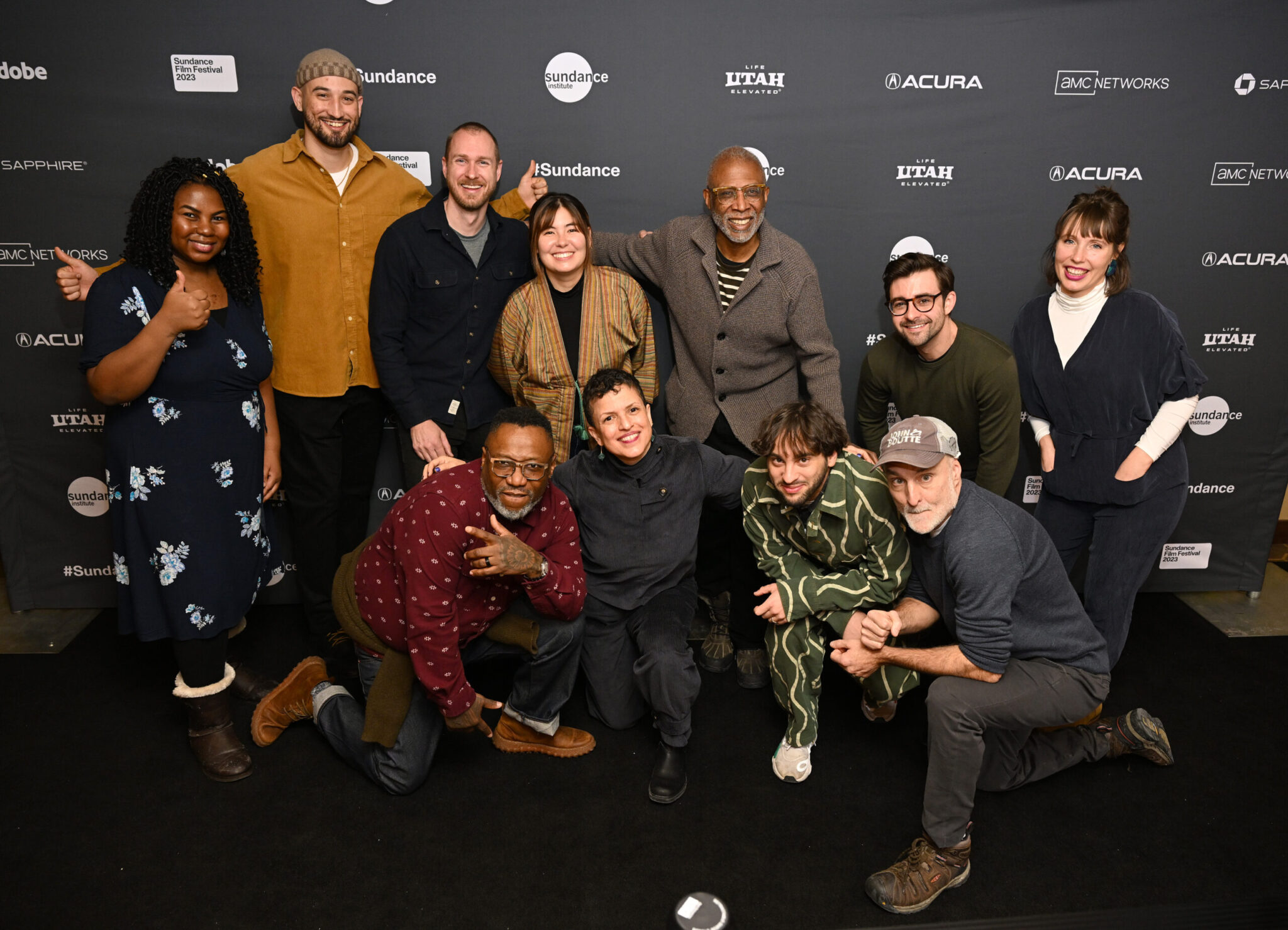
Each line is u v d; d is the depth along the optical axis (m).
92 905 1.83
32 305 2.71
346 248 2.49
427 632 1.87
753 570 2.54
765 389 2.61
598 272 2.46
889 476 1.84
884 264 2.84
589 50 2.60
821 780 2.23
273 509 2.95
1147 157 2.76
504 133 2.66
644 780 2.23
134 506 2.04
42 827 2.04
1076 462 2.43
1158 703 2.53
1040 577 1.88
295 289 2.47
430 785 2.21
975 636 1.83
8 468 2.87
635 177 2.72
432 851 1.99
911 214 2.79
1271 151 2.77
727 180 2.29
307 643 2.82
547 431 1.87
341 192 2.46
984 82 2.68
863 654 2.01
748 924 1.80
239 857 1.96
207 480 2.07
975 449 2.51
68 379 2.80
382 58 2.56
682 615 2.26
